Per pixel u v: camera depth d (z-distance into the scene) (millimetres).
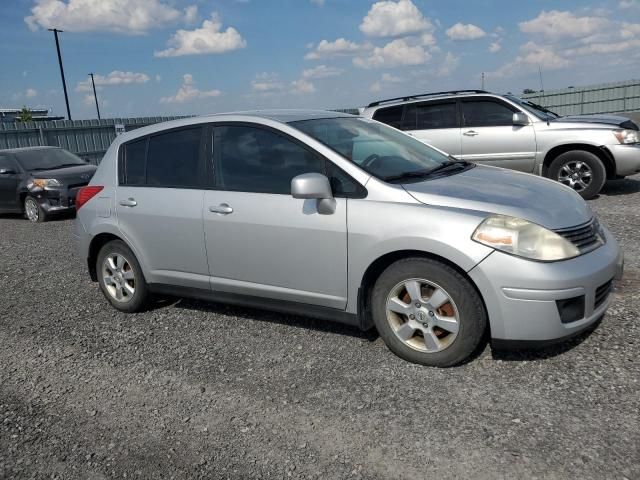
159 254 4797
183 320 4941
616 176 8859
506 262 3256
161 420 3324
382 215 3613
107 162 5242
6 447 3184
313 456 2846
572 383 3273
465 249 3322
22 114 48781
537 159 9062
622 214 7543
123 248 5094
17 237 10258
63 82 42250
